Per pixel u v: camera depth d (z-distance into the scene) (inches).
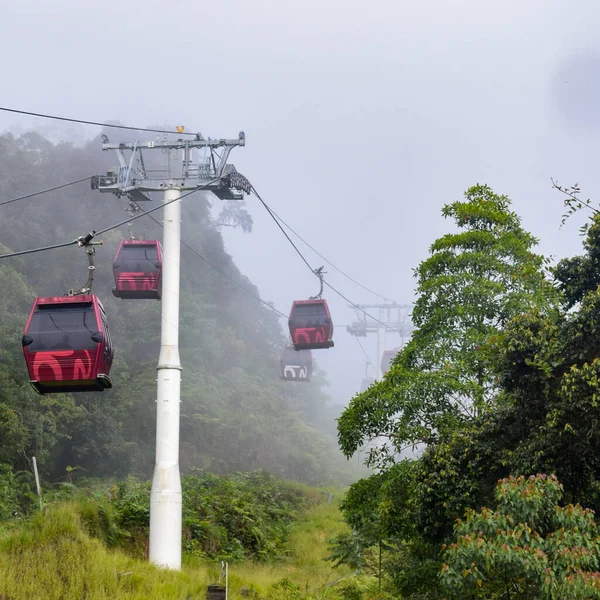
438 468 1475.1
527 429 1429.6
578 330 1325.0
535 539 1133.7
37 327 1780.3
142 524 2320.4
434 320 1900.8
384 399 1787.6
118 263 2662.4
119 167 2390.5
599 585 1027.9
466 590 1165.7
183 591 1804.9
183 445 5206.7
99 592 1658.5
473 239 1999.3
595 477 1339.8
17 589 1590.8
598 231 1455.5
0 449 3513.8
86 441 4202.8
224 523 2760.8
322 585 2316.7
